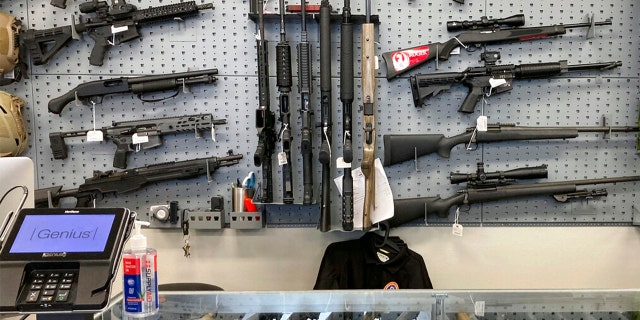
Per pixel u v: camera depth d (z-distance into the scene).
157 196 2.49
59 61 2.44
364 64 2.30
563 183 2.38
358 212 2.39
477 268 2.49
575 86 2.42
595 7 2.39
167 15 2.35
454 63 2.42
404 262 2.33
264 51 2.33
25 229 0.99
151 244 2.49
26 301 0.91
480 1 2.40
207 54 2.43
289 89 2.35
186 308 1.30
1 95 2.30
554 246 2.48
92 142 2.47
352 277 2.34
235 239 2.50
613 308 1.32
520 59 2.41
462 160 2.46
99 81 2.38
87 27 2.37
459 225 2.41
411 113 2.44
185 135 2.46
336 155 2.46
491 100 2.44
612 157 2.45
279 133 2.44
